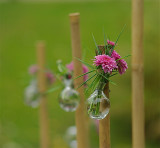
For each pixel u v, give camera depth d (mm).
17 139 3705
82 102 1403
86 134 1456
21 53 6164
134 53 1431
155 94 3504
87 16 7168
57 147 3434
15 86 5117
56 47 6070
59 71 1484
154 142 3643
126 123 3785
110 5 7680
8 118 4273
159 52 3441
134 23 1408
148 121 3611
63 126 4016
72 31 1359
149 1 5328
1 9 8539
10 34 7062
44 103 2332
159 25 3564
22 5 8844
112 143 3744
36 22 7547
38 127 4031
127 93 3535
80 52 1377
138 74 1441
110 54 1001
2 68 5660
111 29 6098
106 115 1055
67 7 8211
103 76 982
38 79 2271
